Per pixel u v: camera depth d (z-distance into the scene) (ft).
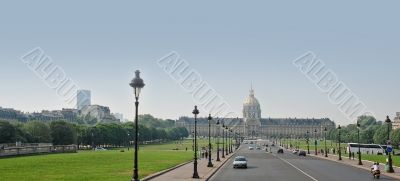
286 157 511.40
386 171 284.41
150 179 225.56
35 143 652.89
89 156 432.25
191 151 631.97
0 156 391.24
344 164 375.04
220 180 224.74
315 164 372.38
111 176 229.45
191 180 220.84
